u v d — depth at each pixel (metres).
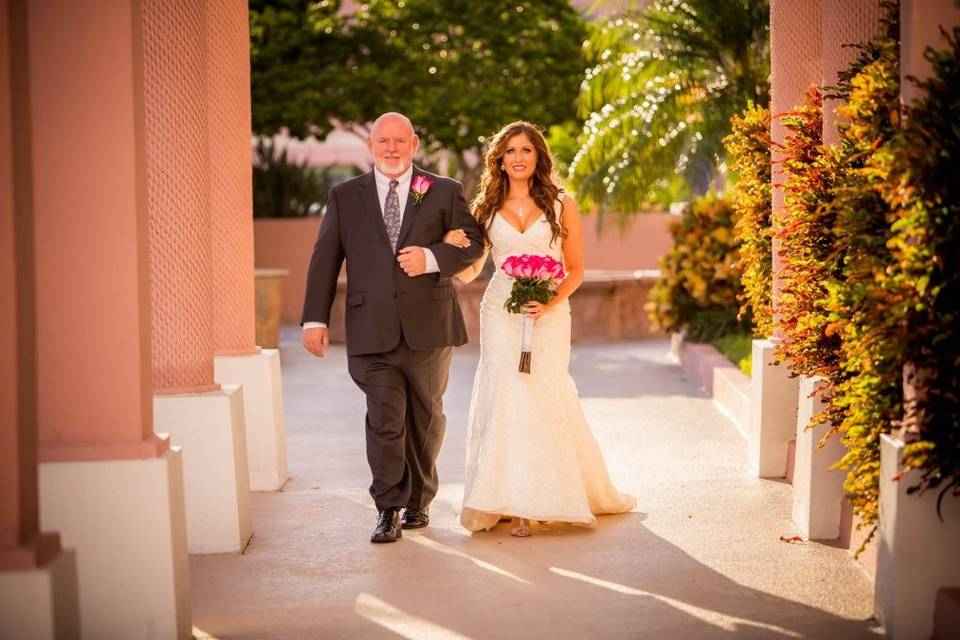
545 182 9.80
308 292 9.76
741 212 11.88
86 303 6.82
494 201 9.85
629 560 8.81
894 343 6.54
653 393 17.64
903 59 6.91
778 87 11.57
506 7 27.89
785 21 11.49
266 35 27.77
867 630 7.19
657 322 21.23
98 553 6.92
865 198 7.27
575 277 9.87
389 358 9.62
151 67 9.18
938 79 6.68
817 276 8.71
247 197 11.86
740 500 10.79
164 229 9.36
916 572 6.90
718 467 12.35
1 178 5.47
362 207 9.73
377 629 7.35
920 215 6.41
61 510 6.90
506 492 9.59
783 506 10.52
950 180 6.45
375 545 9.41
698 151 20.61
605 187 21.42
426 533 9.77
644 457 12.93
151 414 7.22
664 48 21.61
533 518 9.48
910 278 6.55
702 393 17.56
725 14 20.73
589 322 25.28
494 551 9.15
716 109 20.70
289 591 8.24
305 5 29.42
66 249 6.77
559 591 8.06
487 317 9.84
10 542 5.63
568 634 7.18
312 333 9.70
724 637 7.09
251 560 9.08
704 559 8.82
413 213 9.66
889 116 7.09
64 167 6.70
